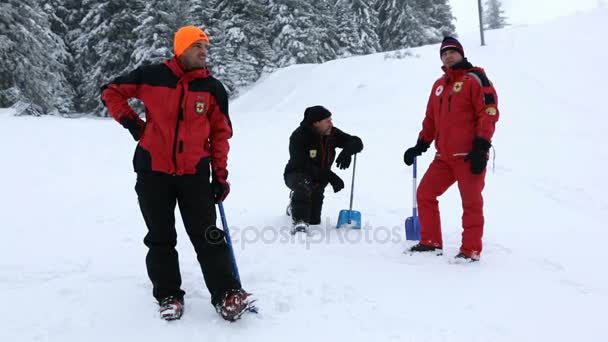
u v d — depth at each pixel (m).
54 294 3.03
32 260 3.63
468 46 20.14
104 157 8.32
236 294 2.64
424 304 2.93
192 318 2.72
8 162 7.57
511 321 2.72
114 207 5.23
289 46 30.64
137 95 2.70
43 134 10.40
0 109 19.41
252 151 9.02
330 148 4.64
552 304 2.95
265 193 6.05
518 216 5.21
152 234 2.75
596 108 11.73
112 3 28.88
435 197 3.95
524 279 3.35
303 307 2.88
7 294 3.03
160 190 2.68
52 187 6.16
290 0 31.39
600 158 7.76
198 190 2.71
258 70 30.61
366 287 3.18
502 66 16.25
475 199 3.68
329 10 35.44
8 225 4.55
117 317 2.72
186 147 2.65
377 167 7.70
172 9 26.94
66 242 4.09
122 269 3.47
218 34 29.41
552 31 19.81
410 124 11.68
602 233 4.60
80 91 30.77
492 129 3.53
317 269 3.49
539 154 8.12
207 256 2.73
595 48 16.47
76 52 30.67
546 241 4.32
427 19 39.38
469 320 2.73
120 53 28.67
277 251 3.91
